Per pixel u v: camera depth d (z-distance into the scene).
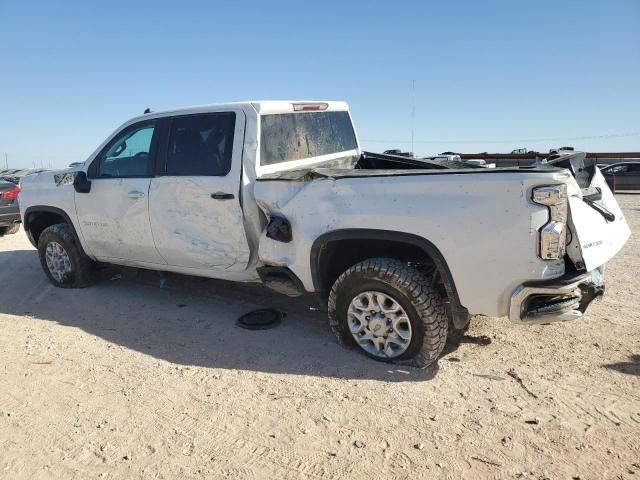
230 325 4.66
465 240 3.30
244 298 5.41
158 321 4.81
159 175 4.81
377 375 3.62
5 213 10.20
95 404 3.30
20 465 2.71
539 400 3.22
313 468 2.63
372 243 3.95
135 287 5.91
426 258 3.87
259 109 4.37
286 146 4.70
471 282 3.34
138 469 2.65
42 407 3.28
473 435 2.88
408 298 3.55
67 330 4.64
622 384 3.39
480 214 3.24
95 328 4.67
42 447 2.86
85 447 2.85
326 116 5.44
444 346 4.05
